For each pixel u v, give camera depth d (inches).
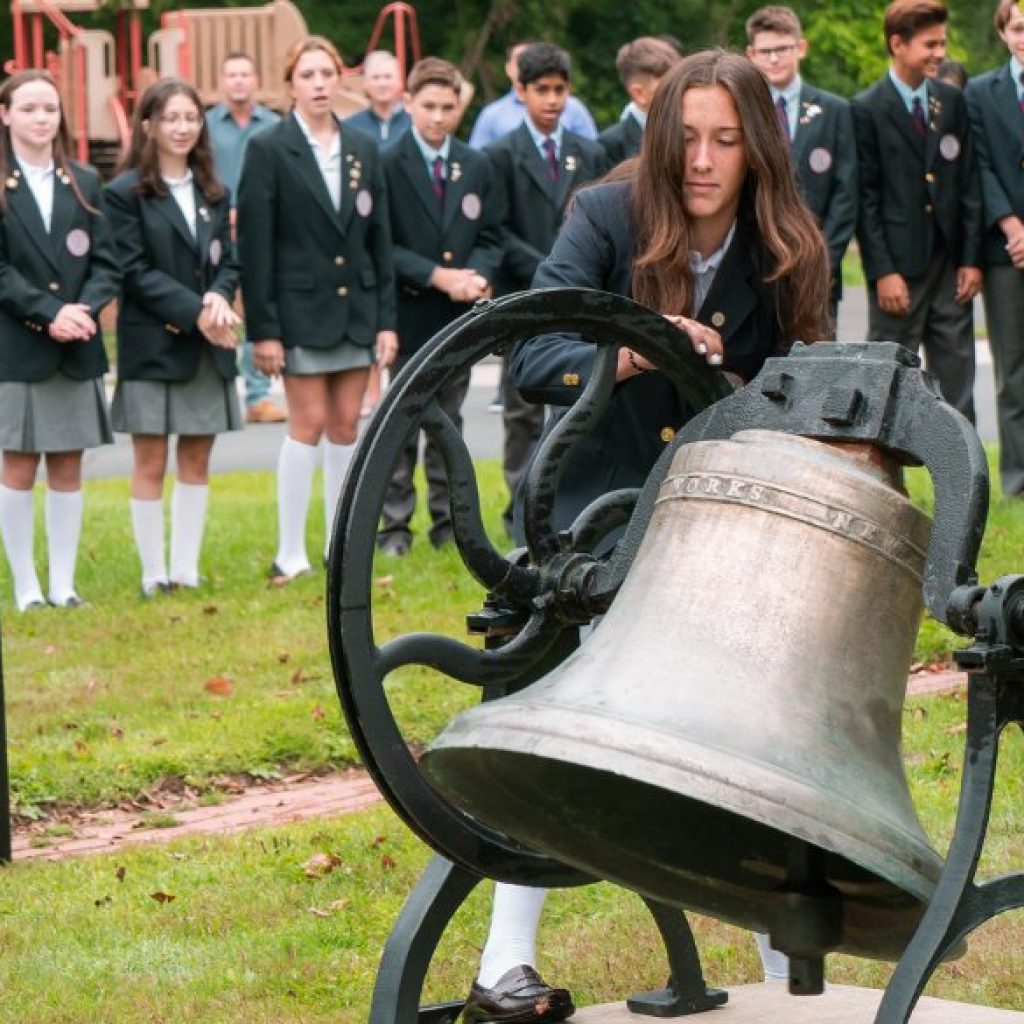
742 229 311.6
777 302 311.9
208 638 666.8
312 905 411.5
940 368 808.3
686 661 242.7
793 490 248.1
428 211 773.3
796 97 774.5
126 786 512.1
